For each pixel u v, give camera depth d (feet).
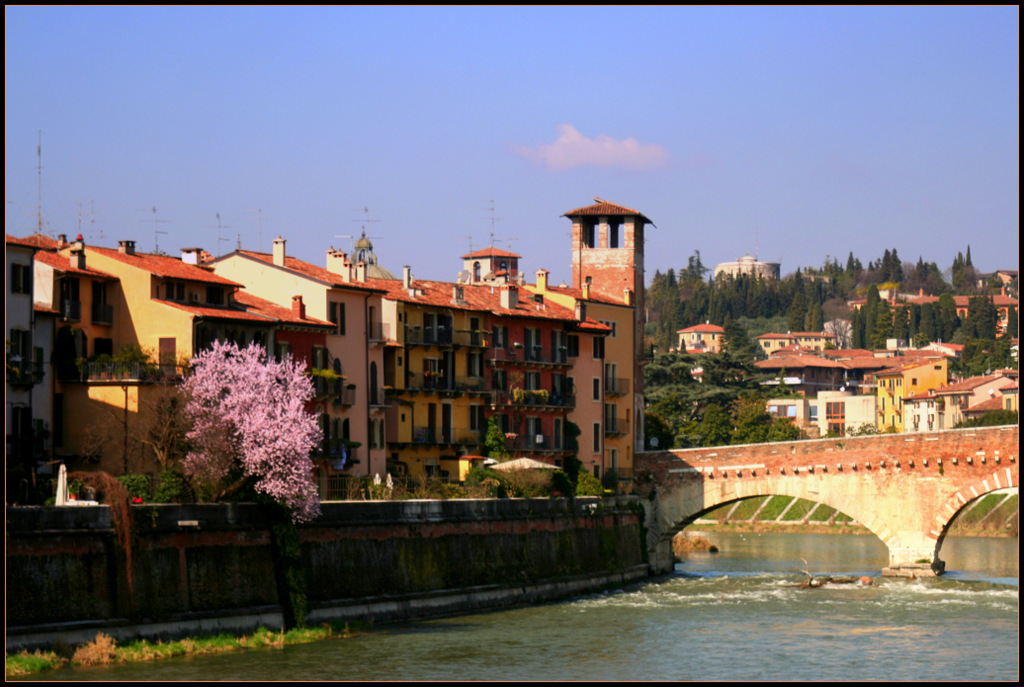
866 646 249.96
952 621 286.05
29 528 197.06
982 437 374.22
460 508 294.05
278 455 241.14
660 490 411.75
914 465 382.01
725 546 517.55
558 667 222.69
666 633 264.11
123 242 295.89
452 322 358.64
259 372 250.37
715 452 405.39
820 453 393.09
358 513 263.29
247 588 235.20
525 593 311.68
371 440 327.47
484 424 367.66
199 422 245.45
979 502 568.00
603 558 359.66
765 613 297.74
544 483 339.36
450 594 285.02
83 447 262.67
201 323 277.64
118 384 266.98
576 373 402.52
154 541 217.97
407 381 341.41
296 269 322.14
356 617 257.34
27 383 247.70
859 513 387.96
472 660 226.58
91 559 206.49
